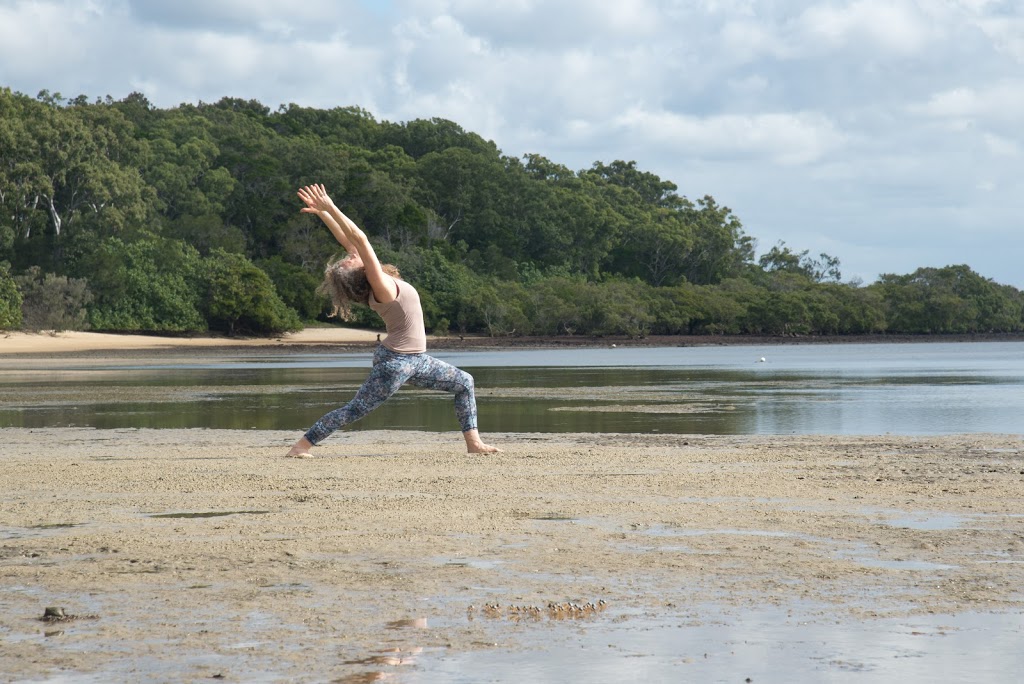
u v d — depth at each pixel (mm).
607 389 26062
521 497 7910
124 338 83625
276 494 8109
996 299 130625
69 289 86375
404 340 10477
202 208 116250
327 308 107625
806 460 10453
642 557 5793
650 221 162375
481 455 10789
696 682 3746
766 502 7660
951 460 10453
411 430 14945
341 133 160875
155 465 9938
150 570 5512
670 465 9977
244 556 5844
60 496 8055
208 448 11977
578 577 5340
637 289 118188
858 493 8070
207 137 130375
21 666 3945
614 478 8938
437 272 111500
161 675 3840
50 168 94938
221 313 94625
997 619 4543
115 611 4723
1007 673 3826
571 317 105938
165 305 93562
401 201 127188
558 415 17797
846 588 5090
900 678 3777
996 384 27359
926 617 4582
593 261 149375
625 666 3926
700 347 90375
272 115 169125
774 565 5582
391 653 4098
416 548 6055
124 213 97750
